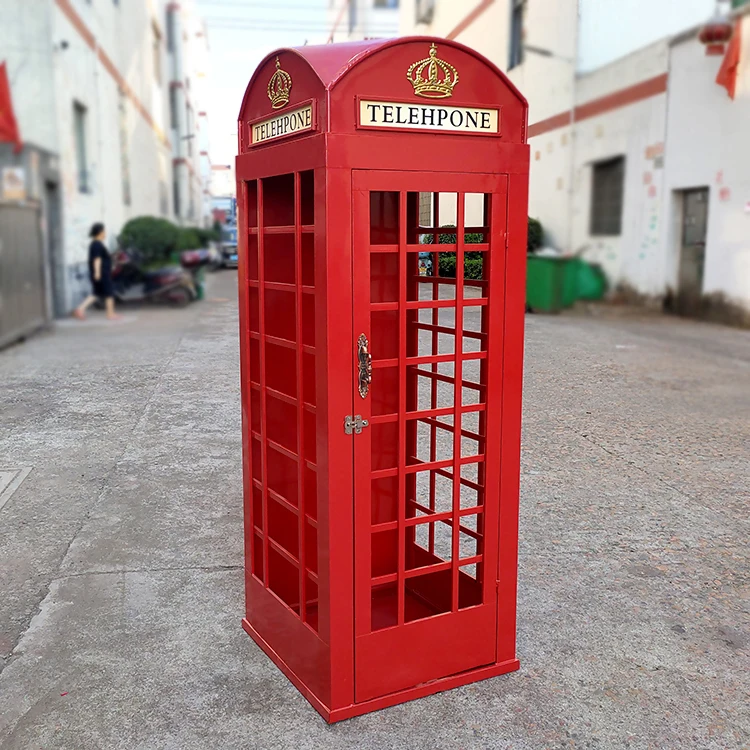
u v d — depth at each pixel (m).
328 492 2.24
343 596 2.33
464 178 2.24
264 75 2.42
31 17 11.79
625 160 11.17
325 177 2.08
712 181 10.63
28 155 11.28
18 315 9.59
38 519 4.01
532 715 2.45
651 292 11.04
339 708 2.40
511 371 2.46
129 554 3.61
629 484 4.57
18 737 2.35
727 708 2.51
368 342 2.21
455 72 2.18
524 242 2.38
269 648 2.76
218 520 4.00
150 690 2.58
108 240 15.76
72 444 5.25
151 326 10.68
